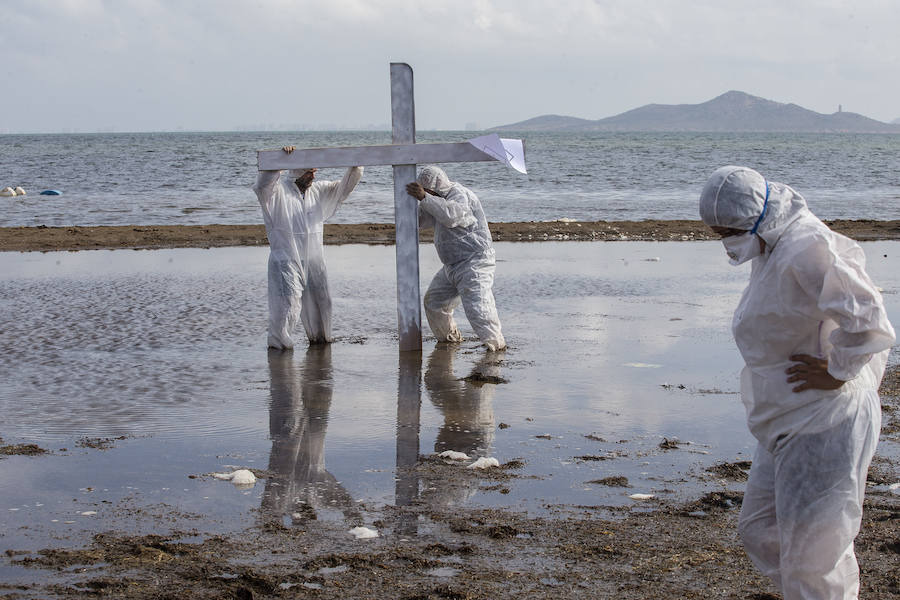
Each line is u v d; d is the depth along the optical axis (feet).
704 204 11.14
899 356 29.94
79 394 24.97
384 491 17.83
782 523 11.06
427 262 53.31
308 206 30.94
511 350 30.99
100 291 42.39
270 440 21.12
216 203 98.68
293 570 14.15
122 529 15.80
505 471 19.04
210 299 40.63
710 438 21.36
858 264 10.64
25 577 13.85
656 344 31.89
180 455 19.98
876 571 14.19
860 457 10.84
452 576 13.94
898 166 197.77
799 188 128.57
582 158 233.76
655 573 14.11
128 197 107.14
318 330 32.01
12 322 35.04
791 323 10.82
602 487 18.10
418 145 29.09
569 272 49.29
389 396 25.02
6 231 66.44
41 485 17.99
